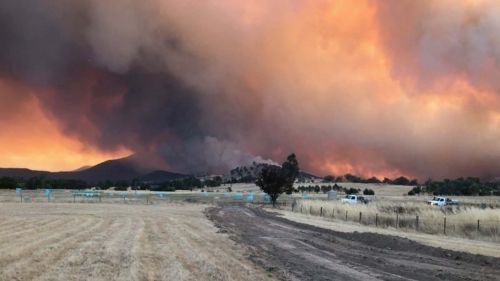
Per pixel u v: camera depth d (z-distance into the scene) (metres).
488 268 17.08
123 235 24.36
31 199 74.56
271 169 78.00
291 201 91.06
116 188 168.12
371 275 15.09
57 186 147.00
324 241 25.97
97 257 16.31
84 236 23.34
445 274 15.64
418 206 56.50
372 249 22.72
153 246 20.03
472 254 19.95
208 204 74.38
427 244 23.72
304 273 15.08
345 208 51.06
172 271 14.00
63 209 49.75
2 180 124.62
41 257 16.05
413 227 33.94
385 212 46.84
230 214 49.41
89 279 12.49
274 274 14.66
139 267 14.52
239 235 27.30
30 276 12.76
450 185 138.00
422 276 15.20
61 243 20.14
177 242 21.95
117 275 13.17
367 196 119.25
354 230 32.94
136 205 64.38
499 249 21.86
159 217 39.97
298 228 34.66
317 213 53.22
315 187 163.12
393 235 28.41
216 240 23.75
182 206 65.06
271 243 23.94
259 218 44.66
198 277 13.34
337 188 162.88
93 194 96.50
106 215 40.88
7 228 27.02
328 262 17.86
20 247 18.34
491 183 153.25
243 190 170.00
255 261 17.20
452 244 23.80
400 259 19.17
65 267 14.21
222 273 14.15
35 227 27.91
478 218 32.56
